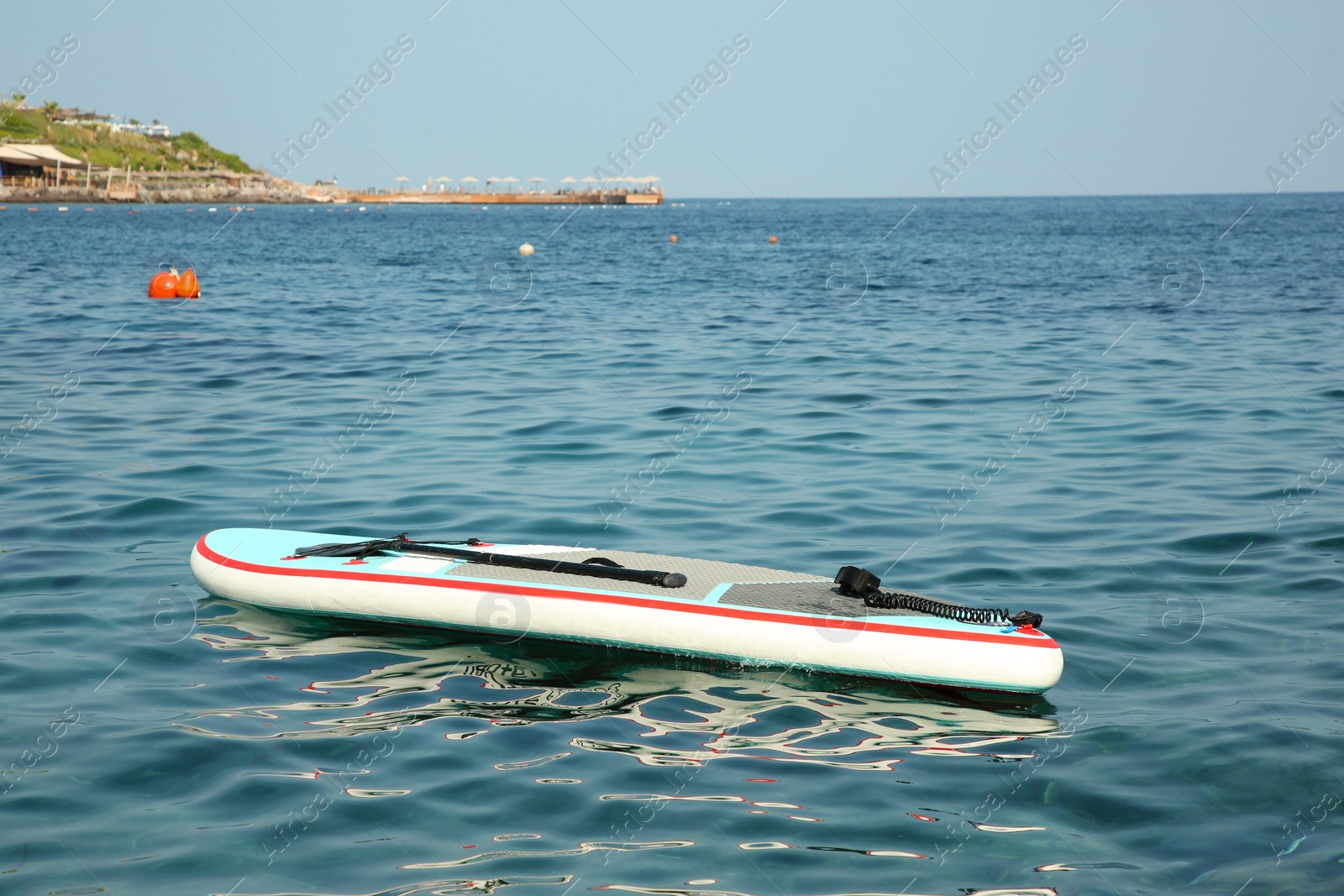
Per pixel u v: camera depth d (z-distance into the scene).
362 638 5.72
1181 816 3.96
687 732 4.64
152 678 5.07
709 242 47.62
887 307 19.86
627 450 9.26
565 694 5.05
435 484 8.22
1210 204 137.12
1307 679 5.04
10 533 7.02
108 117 101.44
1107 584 6.28
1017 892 3.51
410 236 50.97
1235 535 7.08
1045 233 54.09
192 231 50.22
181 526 7.25
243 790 4.07
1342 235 47.03
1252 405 10.90
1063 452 9.23
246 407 10.78
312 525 7.26
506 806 3.98
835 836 3.82
